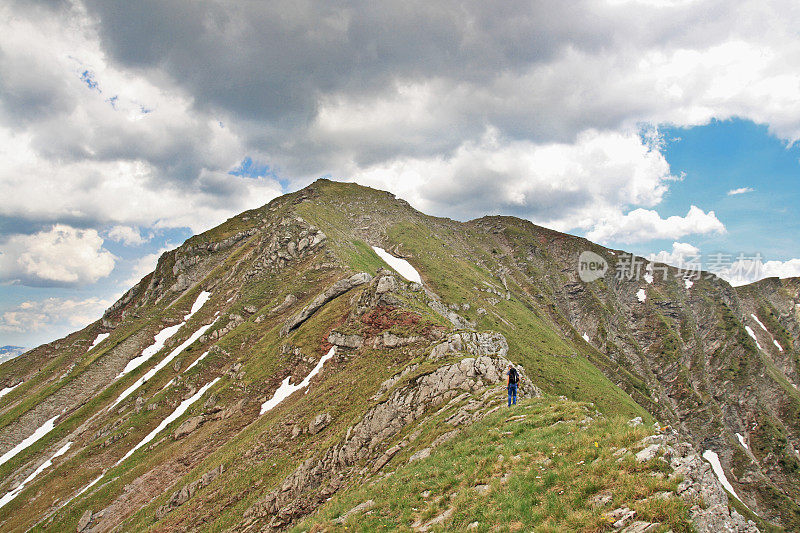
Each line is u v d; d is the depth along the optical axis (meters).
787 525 166.50
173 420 96.19
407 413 45.12
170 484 69.44
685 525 12.69
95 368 136.12
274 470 52.94
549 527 14.73
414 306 91.12
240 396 91.44
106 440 96.50
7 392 167.88
